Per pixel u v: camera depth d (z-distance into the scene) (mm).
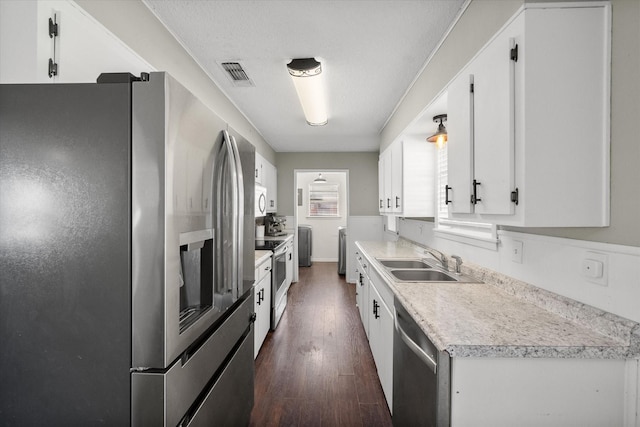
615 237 1037
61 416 904
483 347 974
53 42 1077
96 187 896
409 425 1344
